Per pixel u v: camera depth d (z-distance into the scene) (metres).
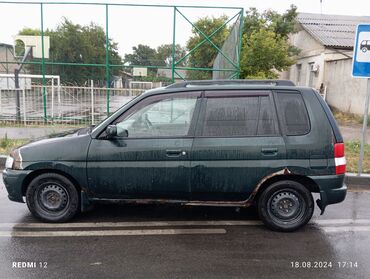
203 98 4.46
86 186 4.50
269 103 4.41
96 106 12.18
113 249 3.97
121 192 4.50
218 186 4.40
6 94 12.38
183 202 4.55
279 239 4.29
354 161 7.79
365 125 6.69
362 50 6.45
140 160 4.39
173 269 3.57
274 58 17.55
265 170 4.35
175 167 4.38
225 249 4.01
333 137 4.37
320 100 4.45
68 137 4.59
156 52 15.43
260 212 4.52
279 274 3.50
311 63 21.64
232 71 11.90
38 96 12.30
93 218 4.84
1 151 8.16
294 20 22.81
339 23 23.52
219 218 4.92
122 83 16.28
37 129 10.95
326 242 4.23
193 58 19.31
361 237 4.38
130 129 4.46
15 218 4.80
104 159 4.41
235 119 4.41
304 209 4.47
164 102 4.47
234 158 4.34
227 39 14.46
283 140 4.34
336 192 4.39
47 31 18.80
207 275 3.46
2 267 3.57
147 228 4.55
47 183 4.59
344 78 17.88
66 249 3.96
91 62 17.20
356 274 3.53
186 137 4.39
